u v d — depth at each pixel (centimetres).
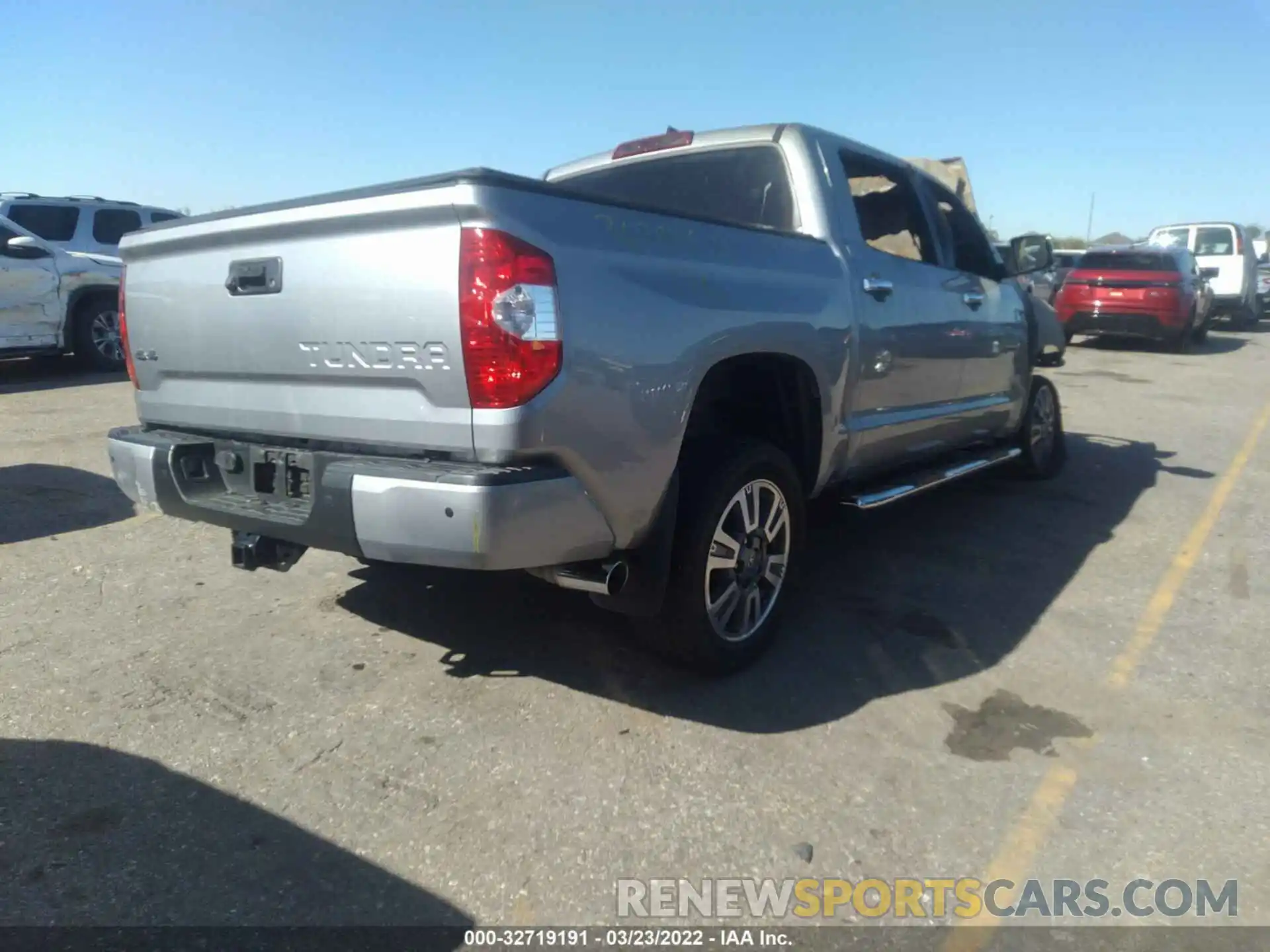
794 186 410
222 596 433
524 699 342
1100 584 467
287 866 253
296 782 290
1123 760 309
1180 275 1500
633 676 360
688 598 330
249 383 320
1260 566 497
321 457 295
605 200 287
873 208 451
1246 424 920
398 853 259
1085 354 1551
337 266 282
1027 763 306
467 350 258
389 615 414
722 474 331
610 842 264
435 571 460
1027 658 382
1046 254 565
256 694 343
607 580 295
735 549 347
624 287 284
